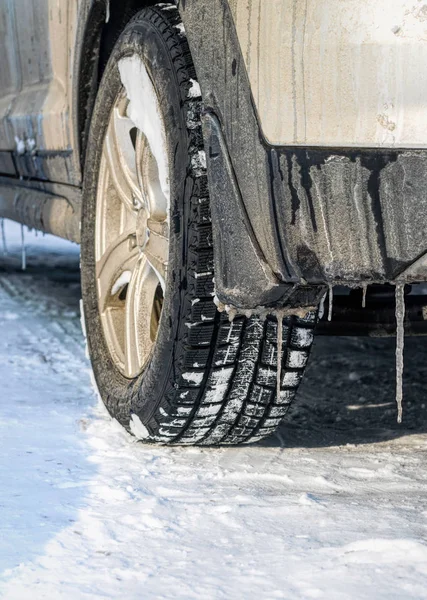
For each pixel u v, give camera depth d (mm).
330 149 4387
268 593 3967
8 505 4926
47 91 8000
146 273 6004
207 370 5262
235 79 4637
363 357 8812
